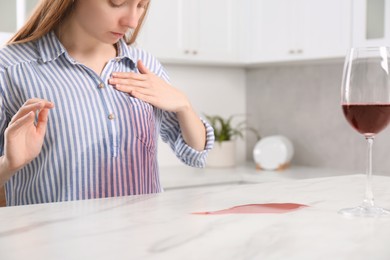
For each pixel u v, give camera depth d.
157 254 0.82
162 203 1.24
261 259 0.81
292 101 4.02
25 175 1.58
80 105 1.57
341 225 1.02
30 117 1.24
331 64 3.77
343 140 3.73
